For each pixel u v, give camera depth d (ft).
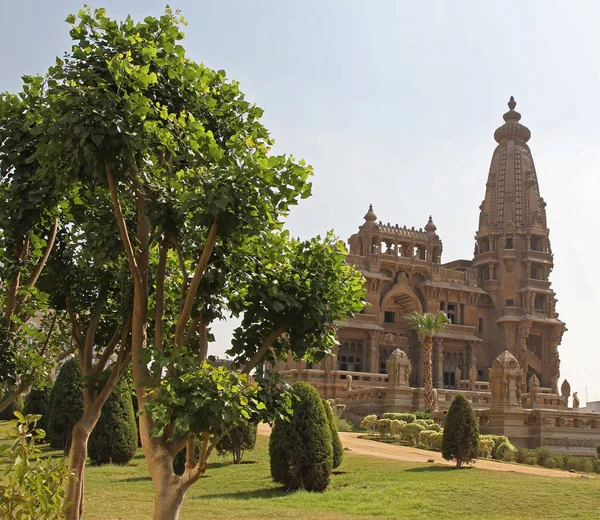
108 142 32.09
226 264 37.83
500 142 317.83
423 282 277.85
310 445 74.38
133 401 113.29
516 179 304.91
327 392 230.68
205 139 37.01
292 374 233.76
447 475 82.33
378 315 264.93
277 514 60.34
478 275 299.79
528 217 299.79
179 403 29.73
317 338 38.83
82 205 42.80
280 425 76.02
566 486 73.87
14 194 40.40
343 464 92.43
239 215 32.58
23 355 46.85
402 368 198.70
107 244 40.45
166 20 39.65
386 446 122.42
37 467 24.84
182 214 34.37
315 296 37.86
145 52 35.70
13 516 24.16
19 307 47.06
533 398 226.17
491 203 304.91
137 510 61.93
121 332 48.37
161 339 35.50
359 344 261.03
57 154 33.60
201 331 38.32
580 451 141.90
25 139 40.09
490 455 117.60
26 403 129.29
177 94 39.40
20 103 41.55
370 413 198.29
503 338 285.02
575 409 239.30
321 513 61.16
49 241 45.19
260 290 37.47
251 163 32.94
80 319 52.54
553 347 287.89
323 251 40.45
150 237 38.83
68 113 32.50
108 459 94.53
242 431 93.66
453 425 92.27
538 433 140.56
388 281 272.31
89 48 36.47
